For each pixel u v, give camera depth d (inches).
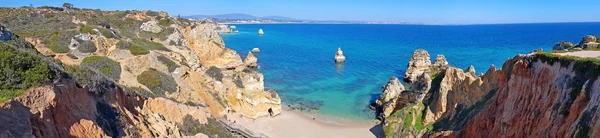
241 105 2410.2
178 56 2564.0
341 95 3125.0
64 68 1267.2
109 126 1133.7
